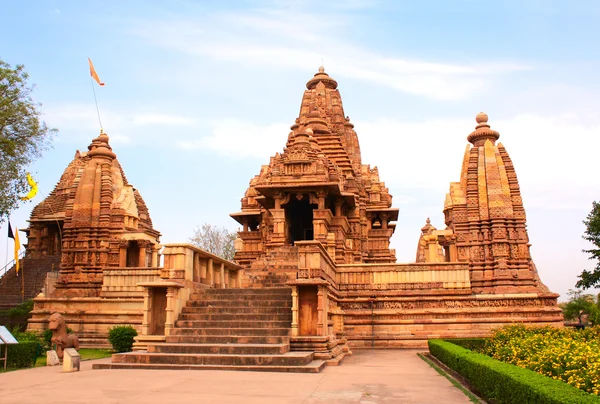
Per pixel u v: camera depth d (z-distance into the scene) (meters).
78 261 30.77
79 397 9.99
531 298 25.11
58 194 49.94
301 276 17.19
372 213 40.66
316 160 30.67
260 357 14.56
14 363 16.17
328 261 20.58
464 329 24.83
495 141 29.64
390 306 25.53
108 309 27.97
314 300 17.17
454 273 25.58
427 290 25.53
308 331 16.98
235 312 18.27
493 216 27.47
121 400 9.65
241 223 39.00
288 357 14.50
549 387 7.89
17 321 32.59
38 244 49.47
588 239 33.66
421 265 25.78
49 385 11.66
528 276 26.62
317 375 13.45
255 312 18.23
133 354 15.26
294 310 16.84
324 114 42.31
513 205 27.84
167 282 17.41
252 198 38.38
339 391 10.84
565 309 69.62
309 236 35.31
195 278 19.92
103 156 32.78
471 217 27.92
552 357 11.09
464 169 30.36
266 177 33.69
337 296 24.77
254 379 12.51
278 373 13.70
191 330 17.05
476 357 12.55
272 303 18.66
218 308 18.36
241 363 14.59
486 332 24.61
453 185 29.25
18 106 27.23
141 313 27.38
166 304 17.47
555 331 18.34
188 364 14.77
